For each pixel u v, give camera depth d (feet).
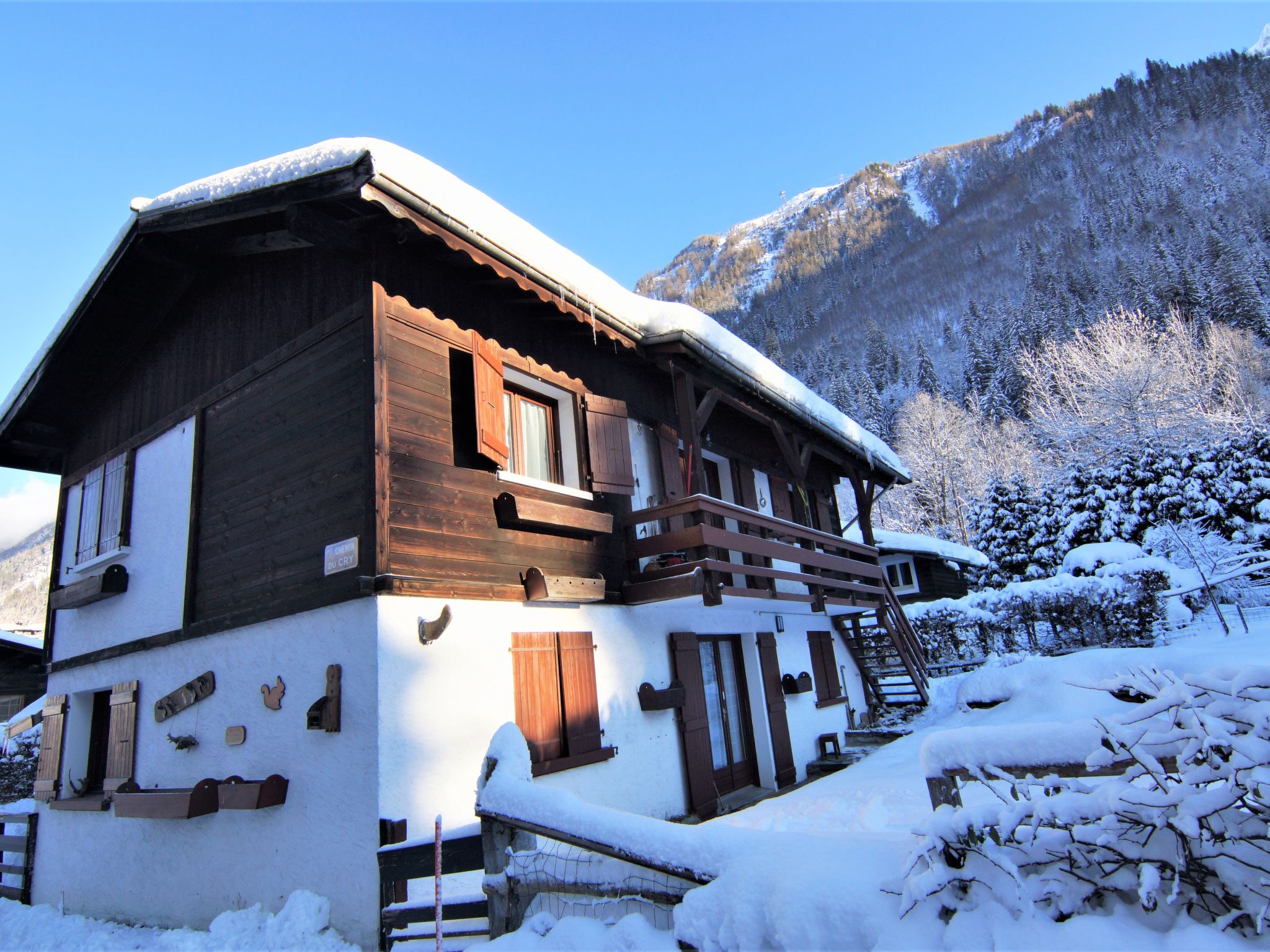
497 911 11.00
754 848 9.01
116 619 25.08
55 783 25.55
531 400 24.07
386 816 15.25
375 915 14.79
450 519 18.69
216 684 20.12
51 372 27.53
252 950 15.55
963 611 52.75
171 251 23.25
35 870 25.71
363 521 17.15
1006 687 31.76
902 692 44.60
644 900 9.64
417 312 19.40
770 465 39.14
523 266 19.75
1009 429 134.21
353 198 17.53
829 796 21.81
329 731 16.60
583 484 24.00
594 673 21.97
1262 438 75.66
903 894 7.50
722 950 8.20
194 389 24.20
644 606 24.76
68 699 26.53
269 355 21.20
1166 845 7.69
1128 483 79.15
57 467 31.45
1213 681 7.68
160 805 18.08
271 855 17.37
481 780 11.79
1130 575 47.80
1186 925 7.09
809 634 38.14
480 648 18.40
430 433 18.85
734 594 24.99
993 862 7.62
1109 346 100.53
